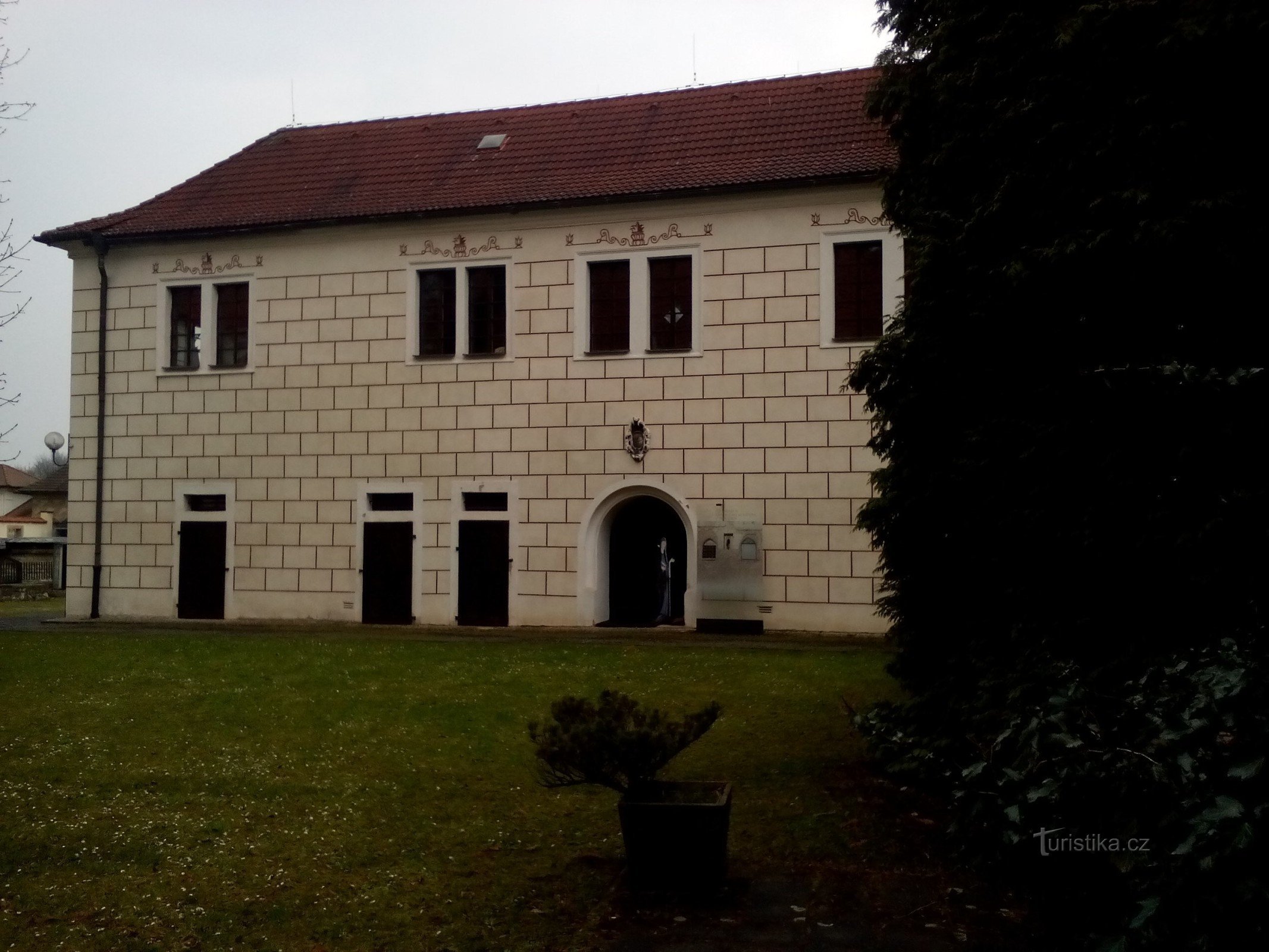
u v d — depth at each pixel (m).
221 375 24.39
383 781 10.02
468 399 22.75
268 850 8.13
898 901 6.95
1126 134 8.08
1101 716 4.44
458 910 6.98
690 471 21.39
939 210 9.61
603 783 7.33
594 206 22.03
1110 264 8.03
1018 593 8.48
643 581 22.64
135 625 23.38
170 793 9.62
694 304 21.45
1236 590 6.05
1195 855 3.69
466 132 26.36
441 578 22.75
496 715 12.67
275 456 23.98
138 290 25.09
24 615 27.77
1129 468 7.12
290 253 24.06
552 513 22.12
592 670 15.56
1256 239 7.50
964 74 9.36
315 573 23.56
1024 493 8.46
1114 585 7.48
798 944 6.29
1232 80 7.81
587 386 22.03
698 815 6.98
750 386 21.11
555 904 7.06
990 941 6.29
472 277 23.05
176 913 6.98
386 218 23.09
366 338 23.48
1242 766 3.75
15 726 12.12
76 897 7.27
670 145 23.45
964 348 9.17
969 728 8.13
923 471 9.65
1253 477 6.08
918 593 9.96
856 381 10.01
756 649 18.11
